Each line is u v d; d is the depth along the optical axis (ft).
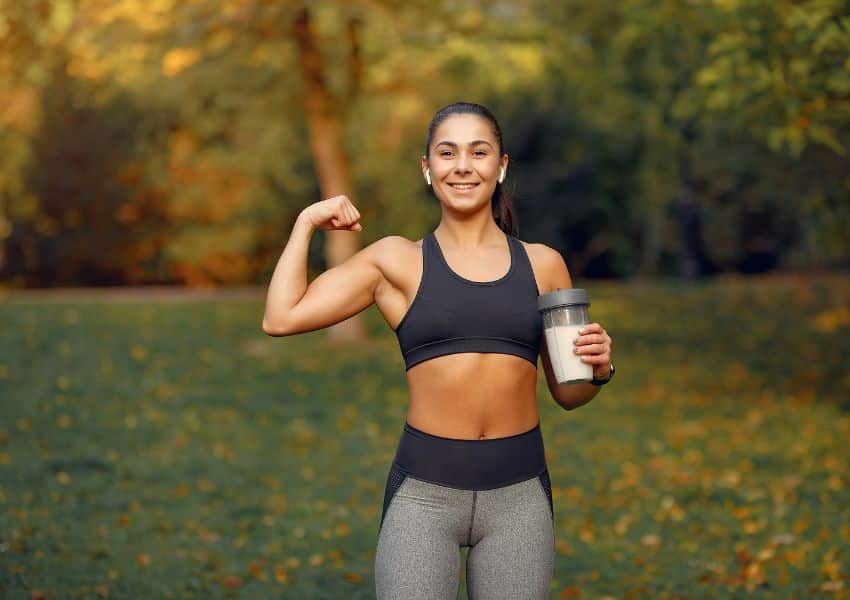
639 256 82.23
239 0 34.83
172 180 72.95
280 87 42.88
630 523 20.08
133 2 34.65
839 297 57.47
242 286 75.87
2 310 50.98
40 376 35.09
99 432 28.19
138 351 40.55
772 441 27.37
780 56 22.02
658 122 50.24
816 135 21.70
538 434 8.82
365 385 35.65
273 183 73.77
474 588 8.55
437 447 8.46
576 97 51.08
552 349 8.40
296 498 22.12
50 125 71.10
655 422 30.22
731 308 56.65
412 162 71.31
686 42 36.96
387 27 39.04
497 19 40.27
